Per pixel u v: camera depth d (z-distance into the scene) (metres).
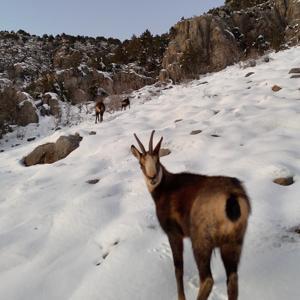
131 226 5.95
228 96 14.52
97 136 12.88
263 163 7.52
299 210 5.73
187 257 4.91
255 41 27.20
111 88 28.14
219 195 3.53
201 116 12.66
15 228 6.90
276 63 19.55
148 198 7.18
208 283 3.51
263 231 5.27
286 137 9.03
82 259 5.52
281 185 6.65
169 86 24.67
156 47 33.41
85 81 28.09
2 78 32.47
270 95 12.88
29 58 41.12
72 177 9.68
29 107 23.17
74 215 6.84
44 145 13.17
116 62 34.38
